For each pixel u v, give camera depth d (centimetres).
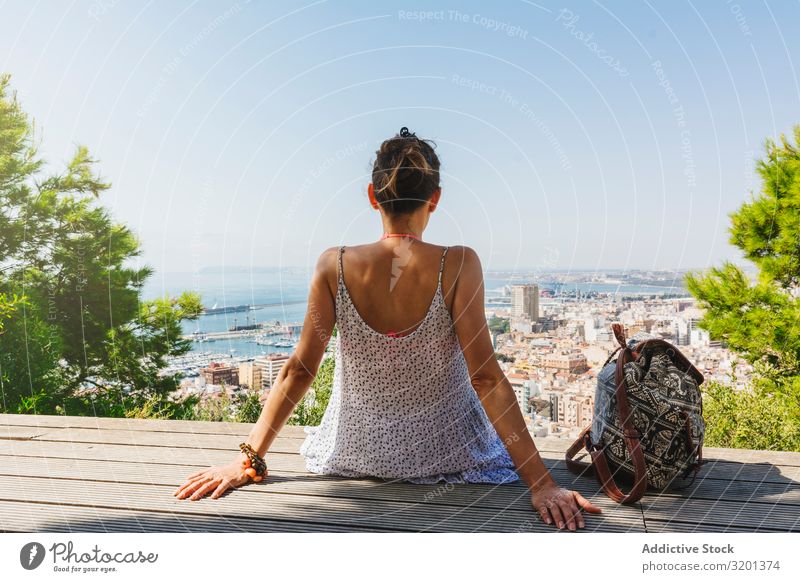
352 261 143
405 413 153
